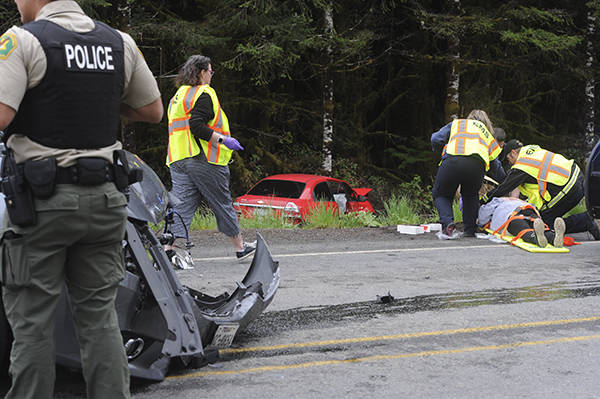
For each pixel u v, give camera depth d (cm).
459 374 577
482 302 829
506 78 3588
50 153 379
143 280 538
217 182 989
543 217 1385
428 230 1516
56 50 378
